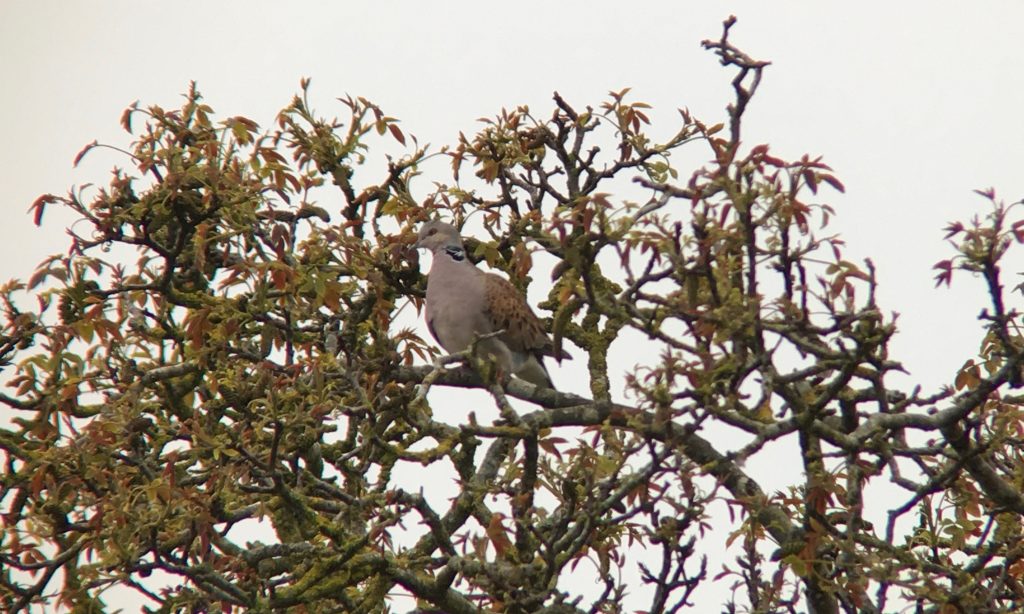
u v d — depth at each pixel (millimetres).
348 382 12141
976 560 11320
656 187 9789
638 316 10078
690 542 10969
